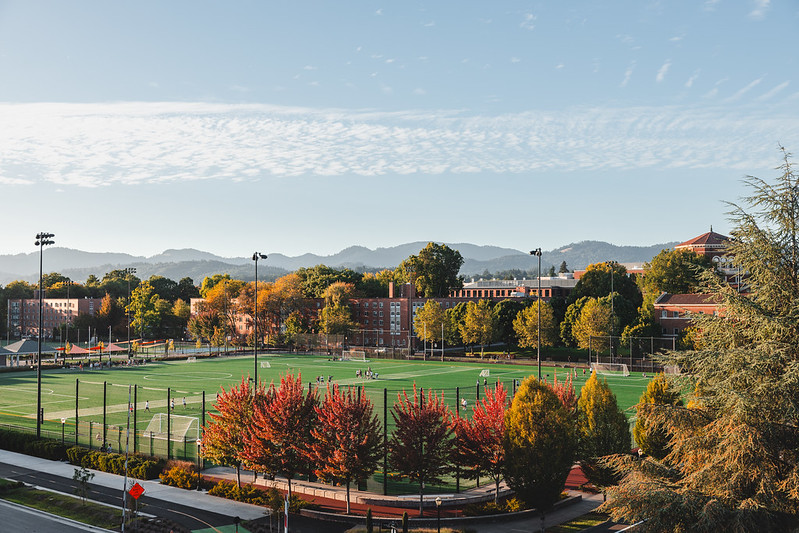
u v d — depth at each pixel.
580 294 142.12
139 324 181.25
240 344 164.00
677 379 26.88
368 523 33.38
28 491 41.44
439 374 104.38
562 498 39.50
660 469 25.72
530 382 35.28
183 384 93.19
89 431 56.88
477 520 35.69
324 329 162.75
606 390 38.72
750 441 22.02
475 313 135.75
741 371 23.23
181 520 36.09
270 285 189.62
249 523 35.44
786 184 25.50
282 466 38.44
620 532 33.41
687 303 118.12
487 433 37.28
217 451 41.09
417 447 36.84
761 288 25.31
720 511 21.66
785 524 21.95
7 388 91.19
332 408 37.09
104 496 40.75
